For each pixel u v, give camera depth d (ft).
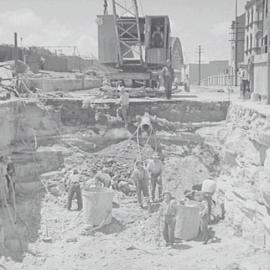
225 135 68.80
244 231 48.83
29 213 55.11
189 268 42.63
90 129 72.54
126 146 70.64
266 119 50.06
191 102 75.82
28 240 49.57
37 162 64.08
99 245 47.93
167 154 69.36
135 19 95.86
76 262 44.57
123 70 98.12
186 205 52.54
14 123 65.00
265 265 40.86
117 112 73.67
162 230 51.26
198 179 64.54
